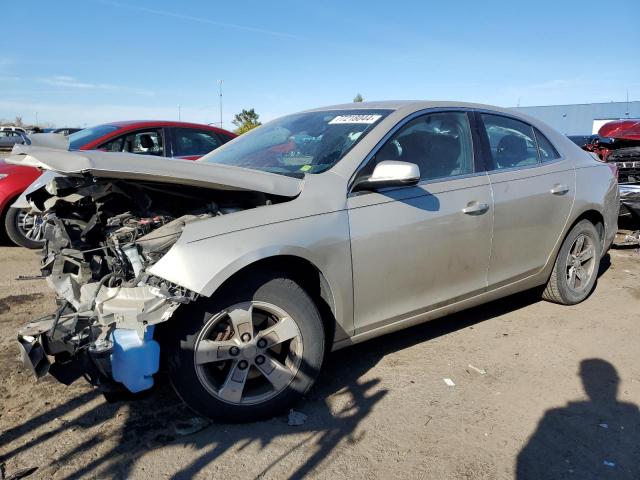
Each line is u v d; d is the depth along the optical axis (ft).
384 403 10.28
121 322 8.39
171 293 8.23
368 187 10.27
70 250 9.61
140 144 23.49
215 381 9.29
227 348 9.04
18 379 10.84
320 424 9.55
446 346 12.86
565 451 8.95
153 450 8.71
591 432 9.49
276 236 9.10
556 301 15.51
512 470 8.45
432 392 10.72
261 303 9.13
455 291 12.03
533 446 9.06
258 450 8.78
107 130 23.02
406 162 10.61
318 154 11.18
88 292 8.96
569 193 14.35
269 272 9.23
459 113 12.70
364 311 10.53
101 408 9.89
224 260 8.54
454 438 9.23
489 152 12.84
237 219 9.00
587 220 15.39
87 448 8.72
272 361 9.41
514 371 11.66
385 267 10.55
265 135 13.23
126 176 8.55
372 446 8.96
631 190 23.41
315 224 9.58
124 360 8.33
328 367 11.72
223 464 8.42
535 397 10.62
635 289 17.46
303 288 9.68
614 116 159.43
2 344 12.42
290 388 9.57
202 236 8.61
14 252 21.17
